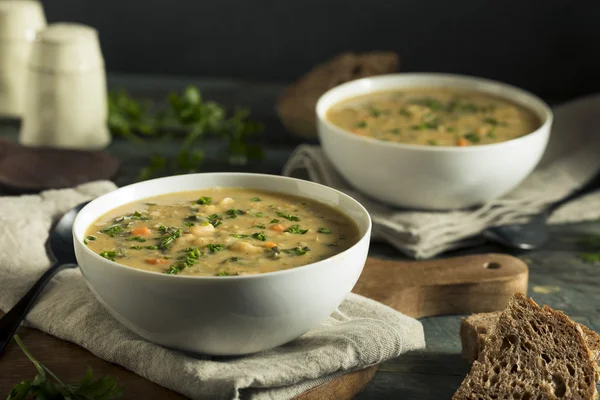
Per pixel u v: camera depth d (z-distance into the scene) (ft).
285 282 2.39
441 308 2.86
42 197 3.01
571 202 3.28
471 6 4.11
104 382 2.44
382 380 2.62
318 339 2.57
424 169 3.02
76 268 2.79
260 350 2.50
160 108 3.94
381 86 3.47
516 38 4.13
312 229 2.60
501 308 2.87
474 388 2.54
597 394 2.53
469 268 2.90
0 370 2.53
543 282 2.98
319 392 2.51
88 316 2.61
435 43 4.18
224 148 3.65
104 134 3.63
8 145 3.41
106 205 2.65
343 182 3.31
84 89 3.54
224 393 2.39
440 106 3.37
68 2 4.31
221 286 2.36
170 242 2.54
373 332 2.56
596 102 3.64
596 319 2.83
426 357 2.70
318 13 4.20
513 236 3.10
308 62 4.28
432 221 3.08
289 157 3.59
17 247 2.78
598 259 3.08
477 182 3.05
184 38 4.31
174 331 2.43
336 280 2.44
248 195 2.74
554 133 3.59
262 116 3.90
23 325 2.66
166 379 2.47
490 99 3.43
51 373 2.45
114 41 4.34
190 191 2.75
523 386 2.53
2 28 3.75
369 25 4.19
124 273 2.39
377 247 3.10
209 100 4.02
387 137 3.17
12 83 3.79
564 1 4.06
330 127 3.11
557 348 2.56
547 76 4.16
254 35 4.27
